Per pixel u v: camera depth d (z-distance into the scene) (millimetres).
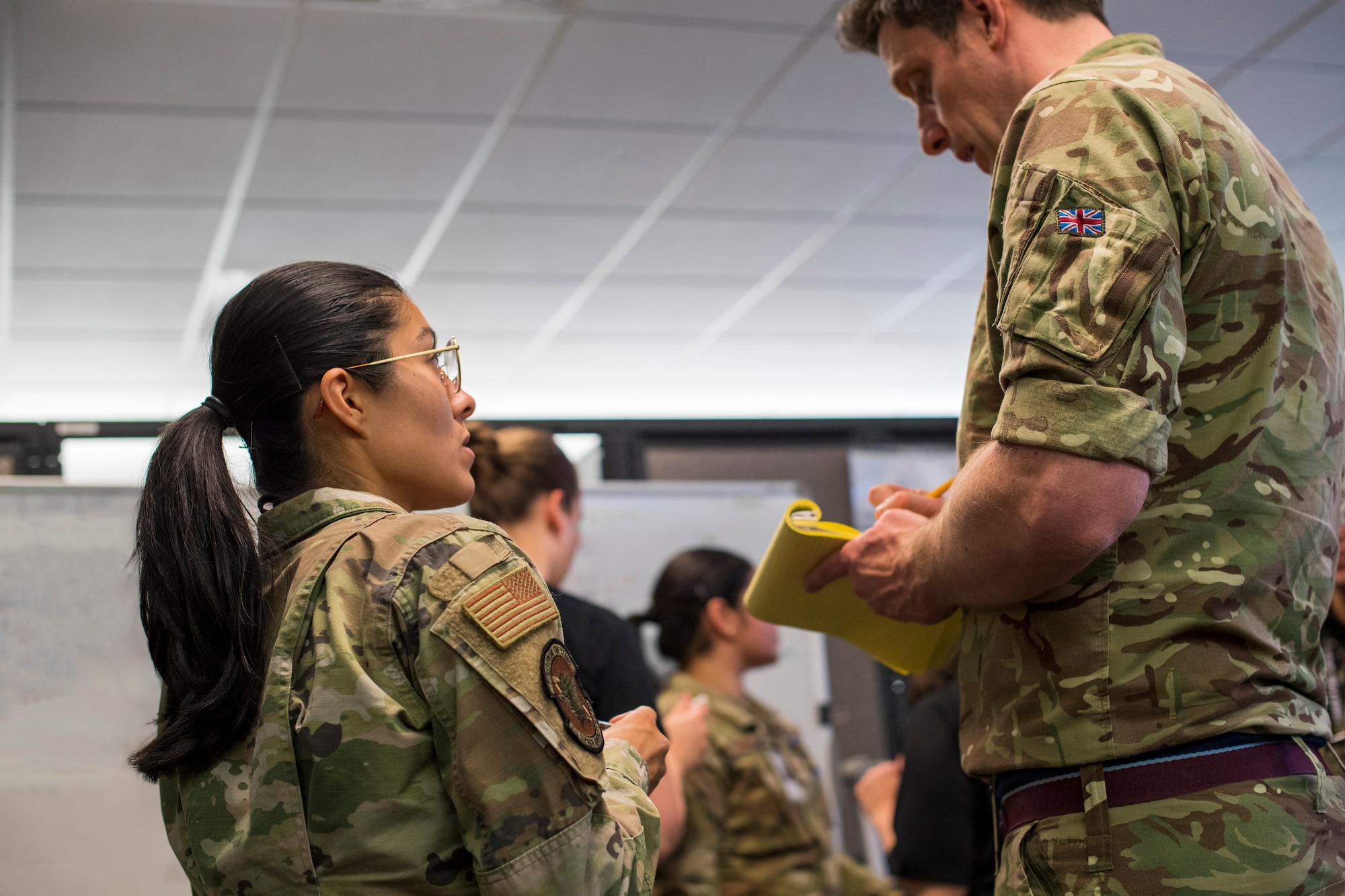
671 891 1987
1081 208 879
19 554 2543
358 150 3678
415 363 943
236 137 3529
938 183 4281
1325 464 969
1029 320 871
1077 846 903
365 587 815
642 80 3420
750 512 3598
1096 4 1163
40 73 3082
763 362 6277
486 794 761
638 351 5930
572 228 4422
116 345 5176
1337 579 1646
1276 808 857
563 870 761
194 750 834
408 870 775
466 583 801
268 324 917
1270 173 988
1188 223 892
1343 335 1040
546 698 786
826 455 3842
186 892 2453
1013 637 970
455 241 4445
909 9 1193
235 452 938
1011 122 991
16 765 2422
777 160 4012
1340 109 3885
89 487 2629
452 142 3691
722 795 2105
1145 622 896
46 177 3660
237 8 2891
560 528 1943
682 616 2441
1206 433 911
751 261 4891
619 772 878
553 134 3705
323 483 917
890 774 2885
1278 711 889
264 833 791
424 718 787
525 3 2971
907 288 5328
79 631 2537
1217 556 900
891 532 1120
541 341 5676
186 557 848
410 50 3148
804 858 2184
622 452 3551
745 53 3316
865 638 1303
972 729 1018
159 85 3197
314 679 796
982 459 918
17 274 4363
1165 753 883
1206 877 849
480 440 1947
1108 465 836
